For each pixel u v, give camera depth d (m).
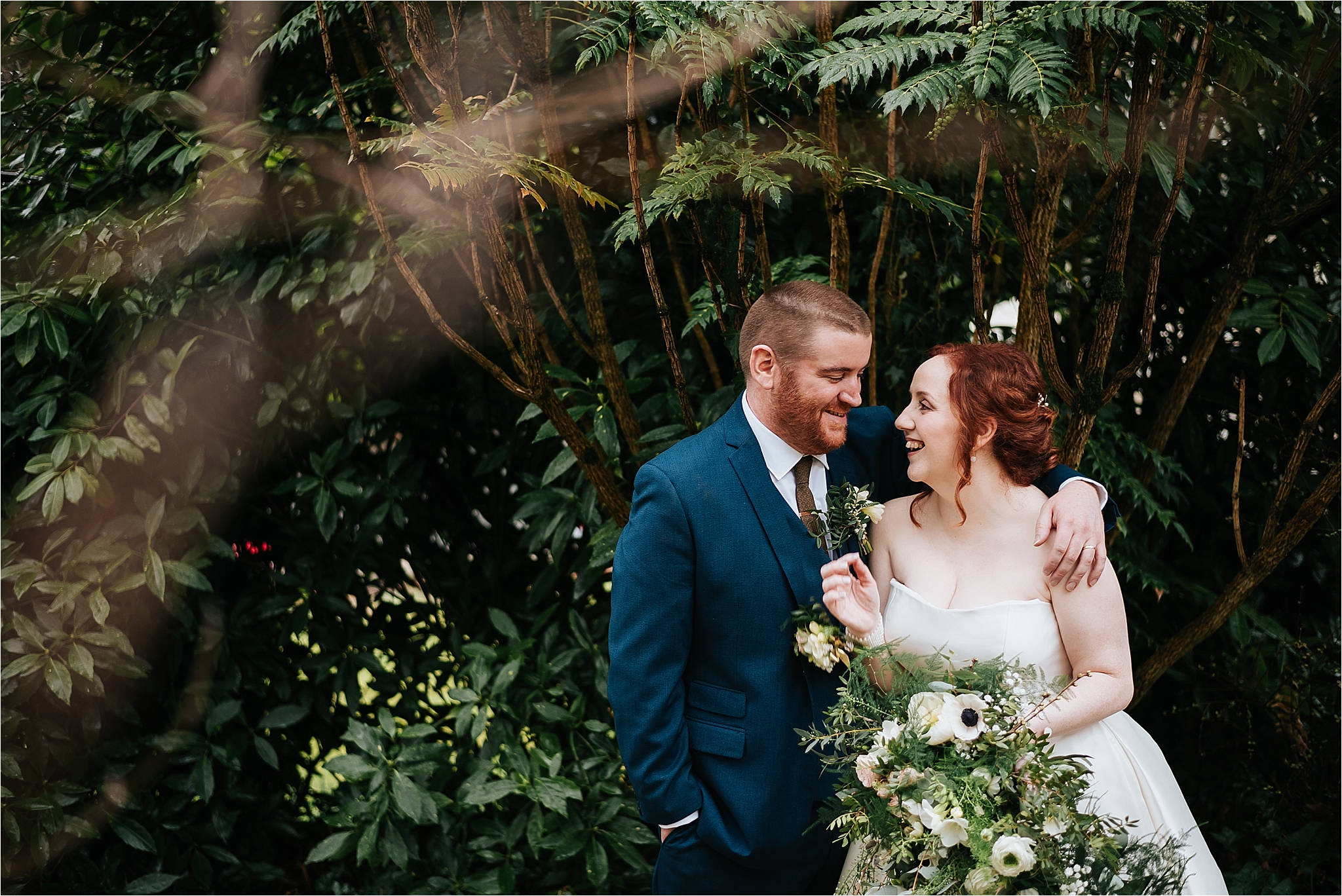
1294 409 2.31
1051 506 1.51
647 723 1.52
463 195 1.64
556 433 2.08
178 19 2.42
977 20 1.47
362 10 2.14
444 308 2.35
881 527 1.67
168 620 2.46
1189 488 2.34
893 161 1.74
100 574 2.27
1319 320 2.01
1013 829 1.36
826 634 1.51
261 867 2.47
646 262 1.68
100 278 2.19
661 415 2.20
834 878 1.69
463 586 2.54
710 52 1.43
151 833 2.38
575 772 2.25
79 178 2.50
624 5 1.49
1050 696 1.44
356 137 1.66
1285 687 2.27
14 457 2.42
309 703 2.50
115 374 2.31
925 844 1.41
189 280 2.34
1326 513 2.27
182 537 2.38
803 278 1.96
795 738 1.56
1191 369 2.08
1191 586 2.21
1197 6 1.58
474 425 2.44
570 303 2.28
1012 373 1.51
